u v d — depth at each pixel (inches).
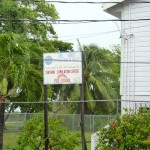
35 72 637.9
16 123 1006.4
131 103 683.4
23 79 601.0
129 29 700.7
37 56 757.9
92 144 674.8
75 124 1130.0
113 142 498.0
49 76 536.1
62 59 533.3
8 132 909.2
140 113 510.3
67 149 519.8
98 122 1119.6
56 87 1526.8
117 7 735.7
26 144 519.2
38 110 1277.1
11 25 1250.0
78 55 529.3
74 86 1537.9
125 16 708.0
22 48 608.7
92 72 1574.8
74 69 530.3
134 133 489.4
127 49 700.7
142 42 685.9
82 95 526.6
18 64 601.9
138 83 685.3
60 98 1533.0
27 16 1332.4
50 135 517.0
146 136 489.1
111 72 1622.8
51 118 540.7
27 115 1010.7
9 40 598.5
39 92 669.9
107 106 1572.3
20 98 956.6
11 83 607.5
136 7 695.7
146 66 681.0
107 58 1616.6
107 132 502.3
